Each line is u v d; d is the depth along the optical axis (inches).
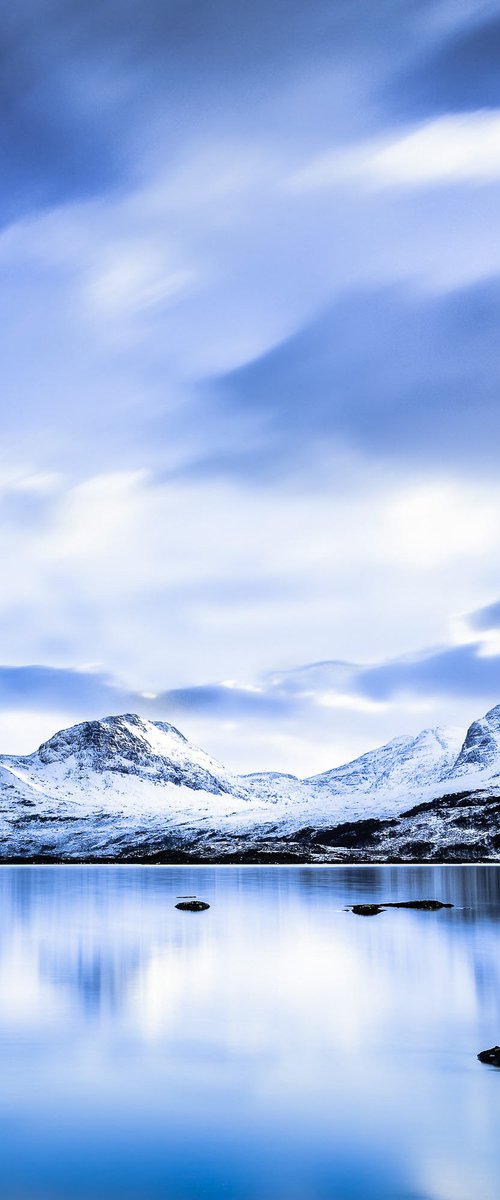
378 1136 1216.2
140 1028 1788.9
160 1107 1332.4
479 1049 1625.2
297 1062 1553.9
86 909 4298.7
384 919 3811.5
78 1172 1111.6
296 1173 1106.1
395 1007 1973.4
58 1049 1636.3
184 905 4276.6
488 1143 1191.6
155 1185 1074.1
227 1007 1980.8
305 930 3390.7
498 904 4618.6
